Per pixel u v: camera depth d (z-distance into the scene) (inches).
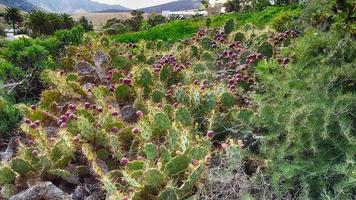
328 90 132.0
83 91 191.9
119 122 156.3
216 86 172.7
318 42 156.9
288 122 122.3
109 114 154.3
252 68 191.8
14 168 141.2
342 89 134.9
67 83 194.5
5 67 250.2
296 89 137.3
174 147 134.7
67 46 295.6
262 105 136.3
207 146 131.5
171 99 177.0
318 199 113.3
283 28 283.9
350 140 110.9
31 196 132.4
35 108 180.4
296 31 217.9
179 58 237.3
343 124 113.6
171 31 545.3
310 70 139.4
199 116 159.2
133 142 145.3
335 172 111.3
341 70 133.0
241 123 144.0
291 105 129.6
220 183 120.8
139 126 144.5
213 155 134.6
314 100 126.8
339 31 162.1
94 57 225.5
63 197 132.8
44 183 134.6
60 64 252.4
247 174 129.8
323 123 118.6
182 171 123.3
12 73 250.7
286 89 139.3
